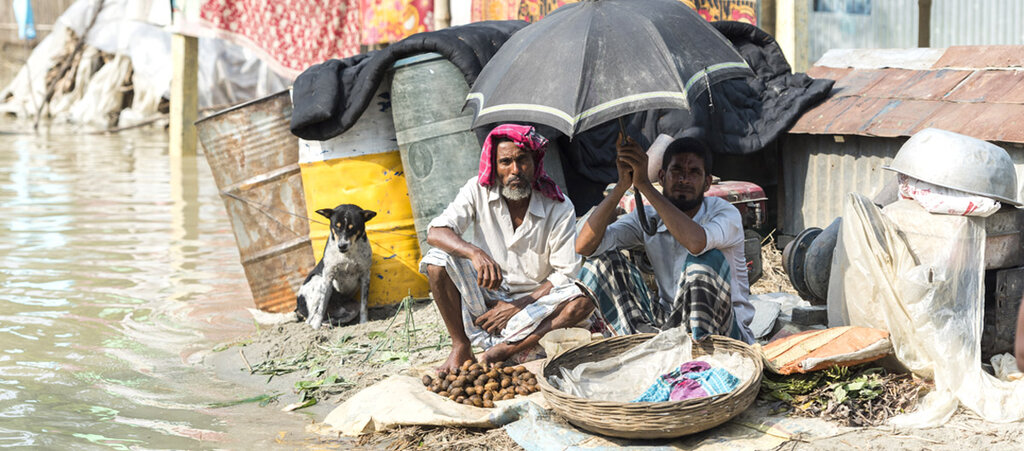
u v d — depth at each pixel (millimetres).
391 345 5230
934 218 3961
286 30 11664
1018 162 5238
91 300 6539
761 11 8820
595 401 3572
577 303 4410
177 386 4758
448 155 5809
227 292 6793
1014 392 3758
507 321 4512
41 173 13578
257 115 6016
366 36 11102
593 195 6352
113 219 9883
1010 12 9828
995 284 4160
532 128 4434
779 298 5430
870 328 4109
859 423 3705
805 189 6613
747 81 6594
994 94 5617
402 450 3812
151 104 21062
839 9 9219
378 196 5988
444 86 5758
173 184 12562
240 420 4242
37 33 26250
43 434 4031
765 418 3783
